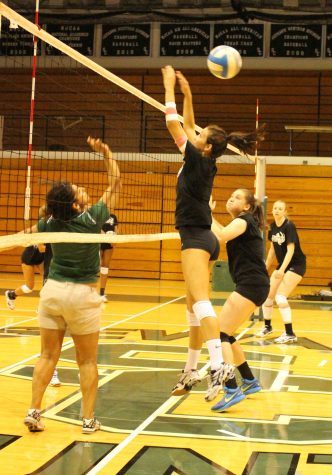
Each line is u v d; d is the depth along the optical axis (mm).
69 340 8406
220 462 4004
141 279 18469
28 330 9070
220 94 19734
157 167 17344
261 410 5312
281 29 18938
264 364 7223
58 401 5414
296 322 10789
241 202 5570
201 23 19188
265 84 19578
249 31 19000
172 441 4426
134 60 19438
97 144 4895
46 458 4004
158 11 17250
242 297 5352
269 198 18016
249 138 5145
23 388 5844
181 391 5348
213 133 4816
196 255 4820
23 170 17312
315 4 16438
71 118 18016
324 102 19328
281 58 18953
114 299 13438
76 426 4734
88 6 17094
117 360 7219
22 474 3701
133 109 19094
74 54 5449
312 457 4133
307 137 19156
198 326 5258
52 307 4523
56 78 19375
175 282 17969
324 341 8898
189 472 3805
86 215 4672
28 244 4863
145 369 6773
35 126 19000
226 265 14734
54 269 4594
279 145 19406
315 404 5535
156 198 17297
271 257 9148
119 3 17078
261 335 9227
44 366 4609
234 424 4891
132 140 18797
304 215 17953
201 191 4840
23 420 4867
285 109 19453
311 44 18844
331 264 17875
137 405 5375
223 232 5234
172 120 5051
